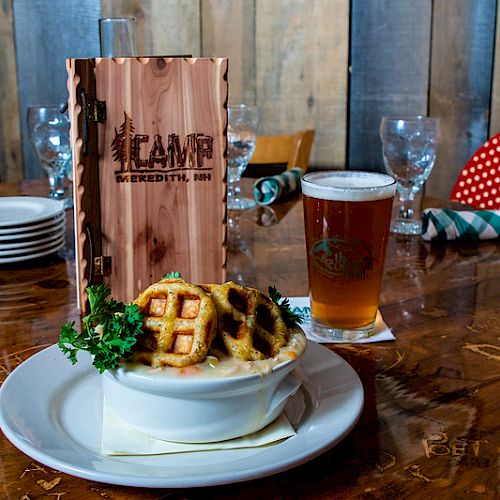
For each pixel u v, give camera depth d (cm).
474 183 166
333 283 82
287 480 56
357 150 257
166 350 58
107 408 62
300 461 54
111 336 57
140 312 59
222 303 60
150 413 57
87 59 86
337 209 79
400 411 67
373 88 250
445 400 70
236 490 55
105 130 88
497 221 126
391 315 93
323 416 61
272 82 261
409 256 118
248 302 62
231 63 263
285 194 157
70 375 69
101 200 90
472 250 122
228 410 57
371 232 80
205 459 56
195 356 57
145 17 265
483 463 59
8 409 61
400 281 106
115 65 87
